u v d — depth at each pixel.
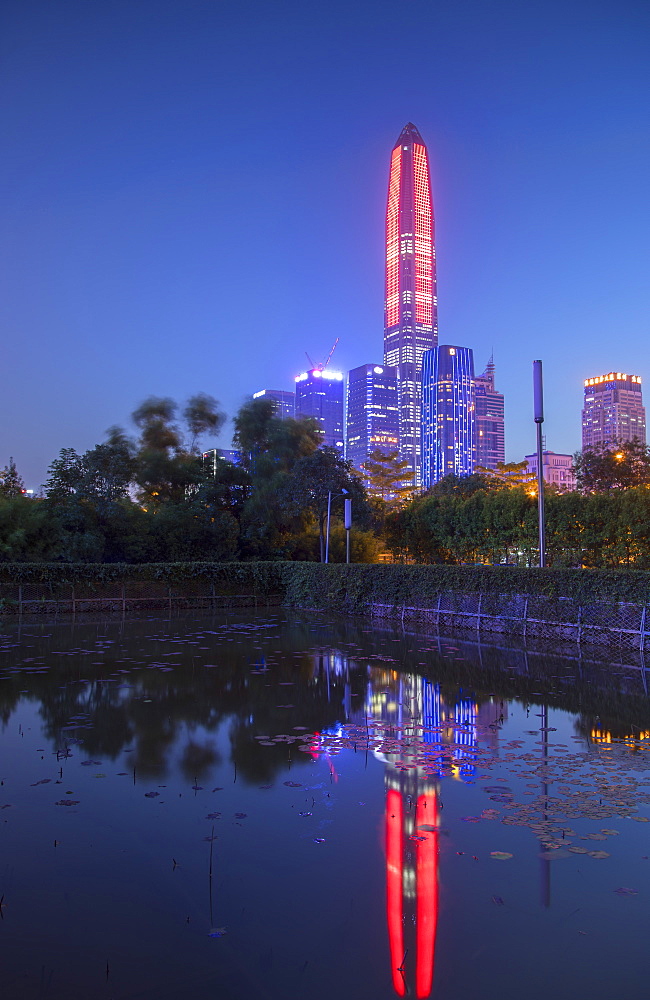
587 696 8.69
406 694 8.81
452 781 5.29
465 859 3.91
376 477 66.56
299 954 3.00
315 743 6.43
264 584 25.50
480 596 16.84
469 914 3.33
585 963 2.95
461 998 2.71
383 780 5.32
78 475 27.34
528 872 3.75
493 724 7.21
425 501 34.66
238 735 6.71
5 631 16.25
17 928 3.22
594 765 5.70
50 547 25.05
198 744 6.37
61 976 2.85
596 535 24.56
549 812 4.62
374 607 20.81
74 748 6.22
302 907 3.39
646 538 23.22
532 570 15.49
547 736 6.71
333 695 8.73
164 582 23.92
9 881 3.66
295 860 3.90
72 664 11.07
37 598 21.98
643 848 4.05
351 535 33.12
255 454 34.41
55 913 3.34
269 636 15.31
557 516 25.84
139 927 3.22
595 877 3.69
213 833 4.28
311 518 33.12
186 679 9.76
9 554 23.41
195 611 22.75
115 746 6.29
